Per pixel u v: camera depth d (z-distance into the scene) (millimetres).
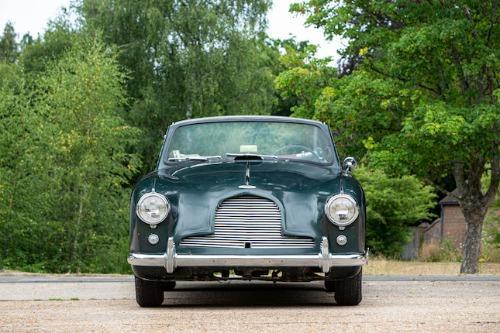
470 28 29859
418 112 29516
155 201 9805
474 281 14203
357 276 10086
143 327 8023
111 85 41469
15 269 38594
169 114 56094
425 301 10758
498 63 29781
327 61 34750
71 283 14195
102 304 10742
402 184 58219
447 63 31312
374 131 33031
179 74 56750
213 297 11656
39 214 39500
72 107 40219
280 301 11070
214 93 57062
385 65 33719
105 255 40188
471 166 31469
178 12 56188
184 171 10445
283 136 11383
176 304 10695
